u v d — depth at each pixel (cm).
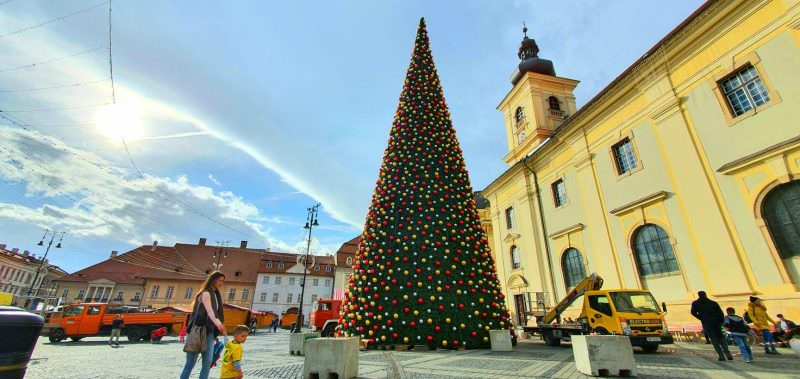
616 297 1086
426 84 1420
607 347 618
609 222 1617
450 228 1130
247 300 5250
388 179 1228
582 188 1786
